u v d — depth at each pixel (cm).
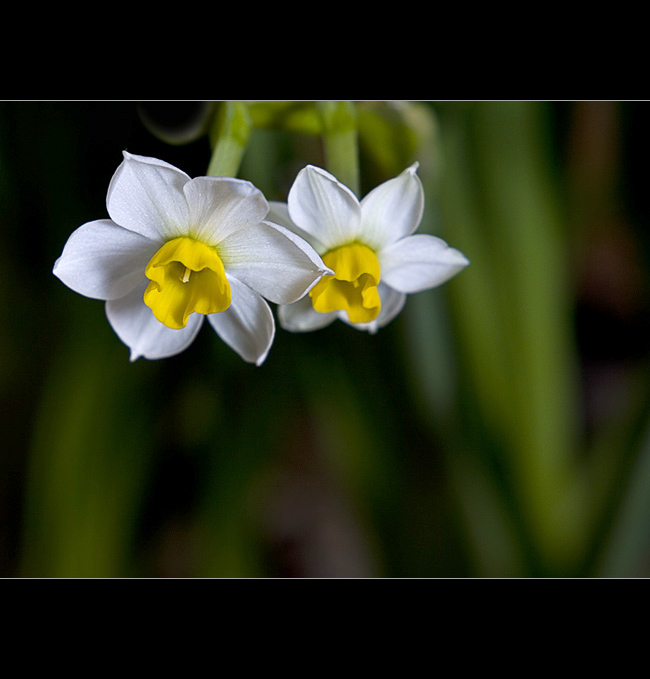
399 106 38
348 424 41
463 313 41
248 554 42
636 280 50
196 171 41
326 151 37
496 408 41
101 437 41
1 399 43
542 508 41
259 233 36
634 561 40
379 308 37
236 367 42
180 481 43
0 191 41
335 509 51
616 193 44
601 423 49
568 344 42
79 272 36
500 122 40
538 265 41
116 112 41
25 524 41
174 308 36
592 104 42
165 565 43
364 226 37
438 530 41
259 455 42
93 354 41
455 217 40
